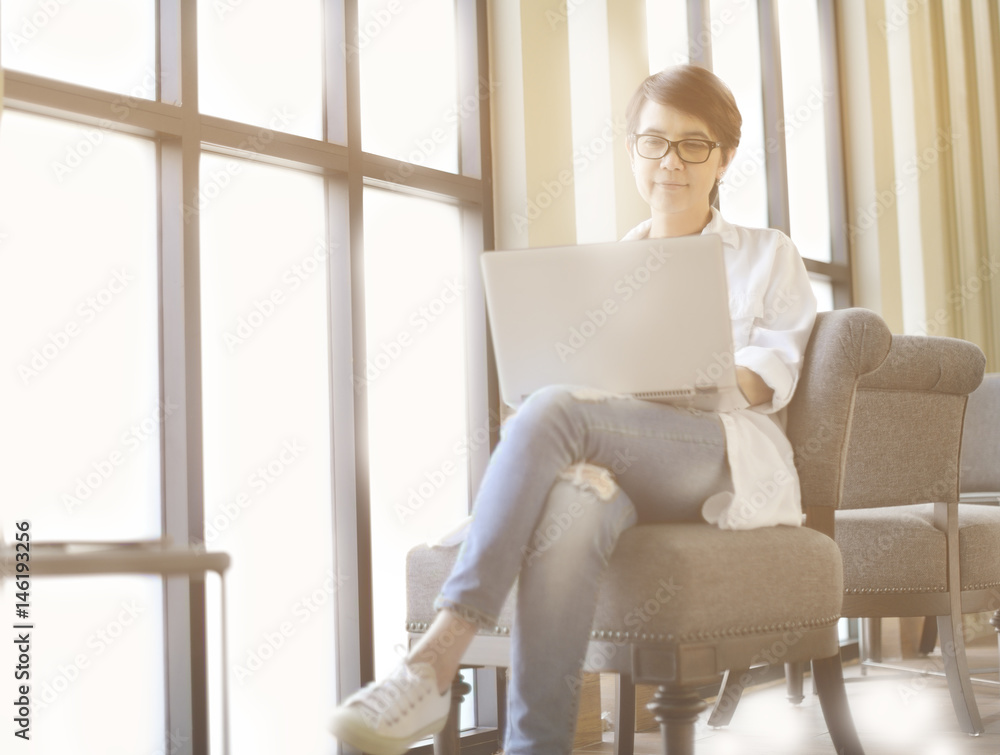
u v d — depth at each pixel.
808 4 4.18
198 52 2.18
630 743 1.97
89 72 2.01
